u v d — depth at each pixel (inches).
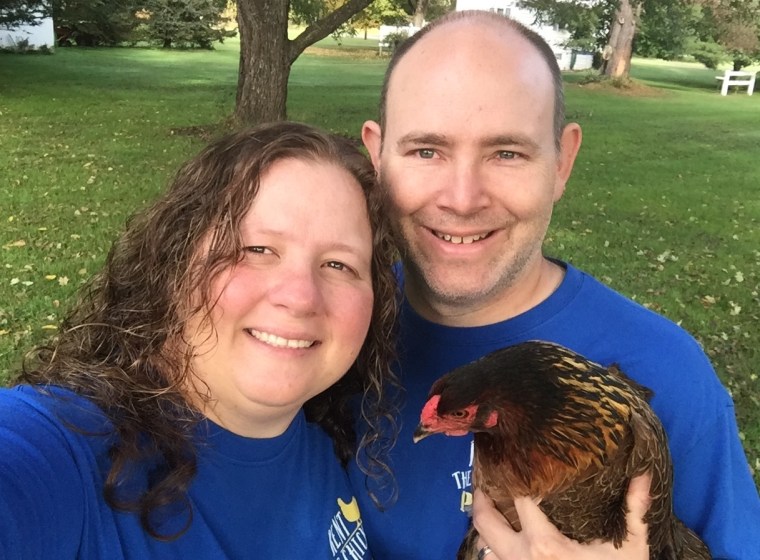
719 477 20.3
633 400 18.4
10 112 161.9
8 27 294.2
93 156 121.7
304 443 19.2
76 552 13.9
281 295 15.6
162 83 234.8
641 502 18.2
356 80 275.4
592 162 146.6
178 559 15.5
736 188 128.9
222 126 150.3
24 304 61.6
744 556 20.1
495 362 18.7
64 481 13.7
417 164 20.1
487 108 19.0
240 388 16.0
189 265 16.0
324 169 16.9
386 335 19.6
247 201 15.9
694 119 215.6
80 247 76.5
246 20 141.6
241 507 17.0
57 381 16.1
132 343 16.6
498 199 19.7
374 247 18.4
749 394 55.5
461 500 20.9
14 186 99.9
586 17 311.3
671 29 352.8
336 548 18.9
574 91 277.4
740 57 353.1
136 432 15.3
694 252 90.2
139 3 382.3
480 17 20.5
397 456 21.3
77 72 254.7
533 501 18.7
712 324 68.2
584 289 21.9
